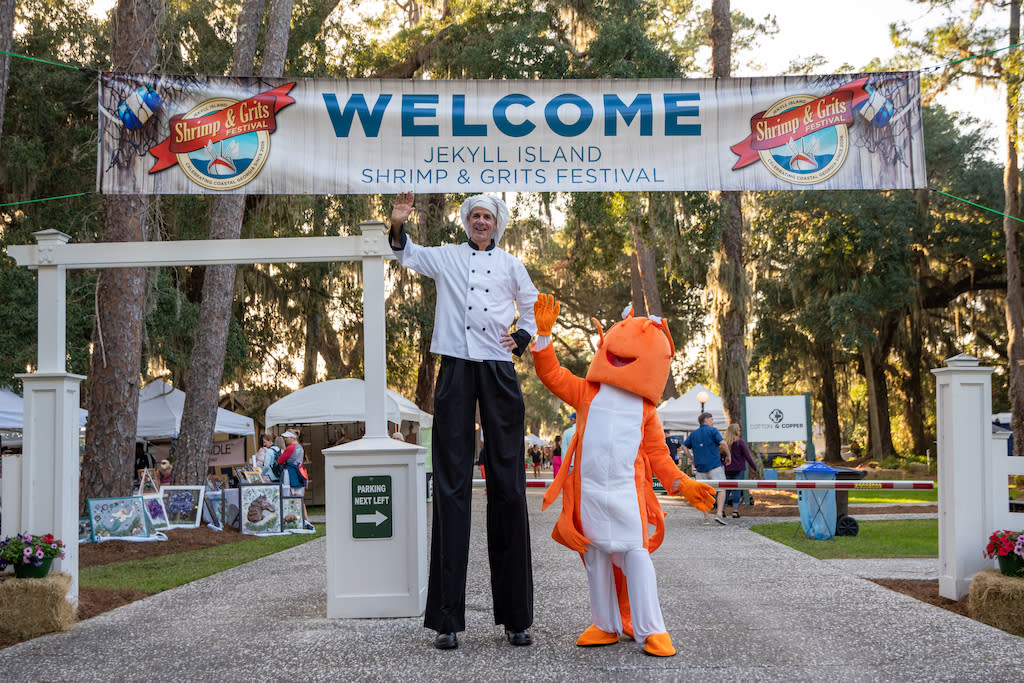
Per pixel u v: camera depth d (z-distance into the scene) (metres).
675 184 6.45
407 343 26.28
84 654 4.94
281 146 6.40
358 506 5.89
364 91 6.44
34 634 5.50
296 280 24.98
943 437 6.46
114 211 12.62
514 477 4.90
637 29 19.23
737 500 14.66
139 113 6.36
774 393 38.94
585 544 4.78
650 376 4.88
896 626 5.27
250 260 6.29
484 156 6.44
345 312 26.62
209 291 15.48
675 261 20.61
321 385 18.86
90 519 11.29
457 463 4.91
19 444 20.41
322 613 6.09
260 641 5.15
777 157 6.48
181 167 6.36
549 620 5.62
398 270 24.53
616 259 23.17
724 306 20.80
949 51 22.19
